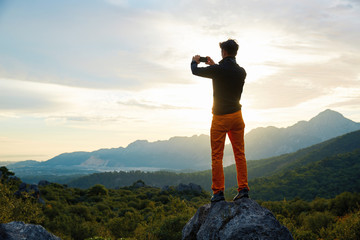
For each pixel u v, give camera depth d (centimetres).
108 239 607
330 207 2725
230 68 370
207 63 404
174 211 1495
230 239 338
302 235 1307
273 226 342
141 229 1297
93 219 2675
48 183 5750
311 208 2825
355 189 11800
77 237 1519
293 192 12725
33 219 1030
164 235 1125
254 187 14262
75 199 4691
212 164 393
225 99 377
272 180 14888
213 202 396
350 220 1322
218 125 381
